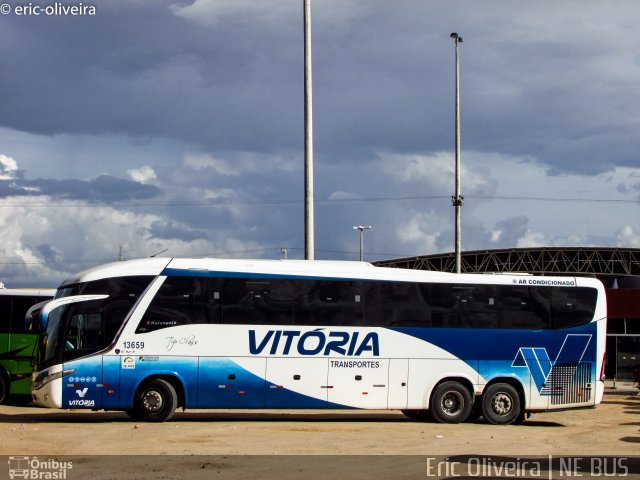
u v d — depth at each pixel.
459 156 46.72
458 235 46.16
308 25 28.91
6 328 28.77
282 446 17.44
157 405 21.91
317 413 27.12
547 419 26.33
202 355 22.11
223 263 22.67
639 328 52.44
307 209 28.34
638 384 38.72
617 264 70.25
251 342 22.42
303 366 22.66
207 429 20.33
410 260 70.50
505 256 69.81
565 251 68.69
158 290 22.14
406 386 23.31
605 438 20.23
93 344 21.69
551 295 24.73
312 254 28.17
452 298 23.98
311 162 28.59
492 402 23.95
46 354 21.61
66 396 21.41
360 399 22.95
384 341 23.28
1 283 31.20
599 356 24.91
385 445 17.94
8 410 26.72
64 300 21.77
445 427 22.33
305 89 28.84
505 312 24.31
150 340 21.92
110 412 26.08
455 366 23.73
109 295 21.94
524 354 24.27
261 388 22.36
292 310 22.78
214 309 22.34
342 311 23.11
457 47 47.59
